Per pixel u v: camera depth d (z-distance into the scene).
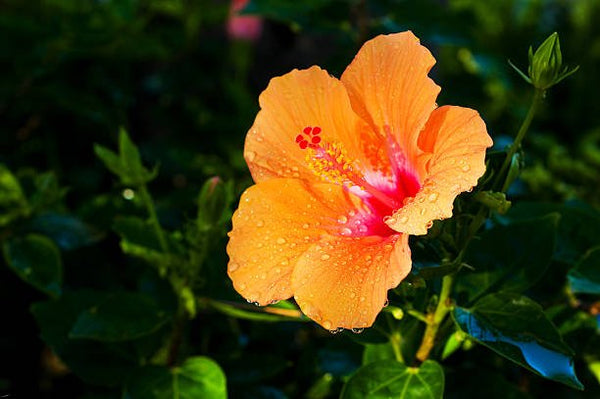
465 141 0.55
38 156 0.96
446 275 0.57
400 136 0.59
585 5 1.18
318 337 0.75
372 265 0.56
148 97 1.11
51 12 1.03
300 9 0.88
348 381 0.61
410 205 0.55
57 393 0.81
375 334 0.64
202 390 0.64
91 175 0.93
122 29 0.93
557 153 0.92
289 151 0.60
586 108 1.09
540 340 0.58
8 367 0.83
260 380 0.69
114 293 0.68
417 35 0.88
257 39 1.09
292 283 0.56
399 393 0.60
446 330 0.61
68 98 0.91
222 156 0.99
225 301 0.68
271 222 0.58
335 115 0.59
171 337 0.69
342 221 0.59
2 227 0.78
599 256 0.64
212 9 1.09
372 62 0.59
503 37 1.19
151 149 0.94
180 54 1.08
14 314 0.83
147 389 0.64
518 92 1.08
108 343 0.69
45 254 0.73
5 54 0.91
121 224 0.70
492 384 0.64
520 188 0.82
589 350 0.67
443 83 1.07
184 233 0.73
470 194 0.60
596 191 0.89
